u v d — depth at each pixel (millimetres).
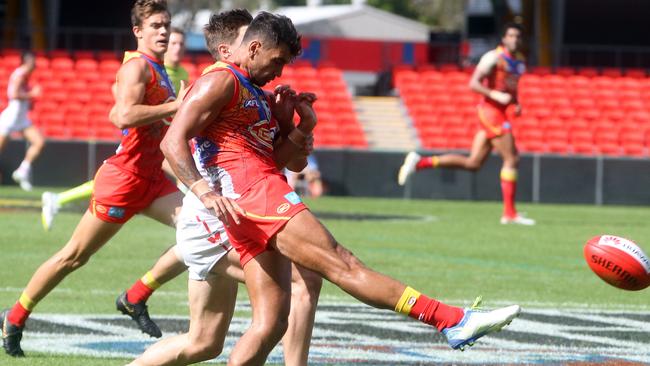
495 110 64188
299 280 20703
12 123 80938
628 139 106250
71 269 26234
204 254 20125
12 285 37375
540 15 126688
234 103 19641
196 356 20469
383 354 26797
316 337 29203
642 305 37000
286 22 19781
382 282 18594
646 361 26594
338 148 93562
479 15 138500
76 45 126375
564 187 94312
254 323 19312
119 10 126062
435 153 93500
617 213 83125
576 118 106812
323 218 69562
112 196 26391
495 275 43750
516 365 25719
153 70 26859
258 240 19188
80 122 99500
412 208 81625
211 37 21328
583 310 35469
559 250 53906
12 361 24953
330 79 107312
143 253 48500
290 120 21156
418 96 107688
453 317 18484
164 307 34094
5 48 121625
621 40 127812
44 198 32781
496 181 93625
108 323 30797
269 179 19469
